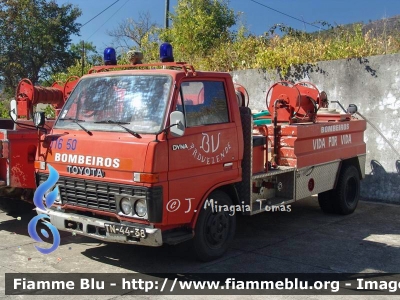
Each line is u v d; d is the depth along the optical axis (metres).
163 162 4.96
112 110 5.56
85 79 6.10
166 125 5.07
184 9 16.91
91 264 5.79
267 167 6.69
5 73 27.14
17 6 27.22
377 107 9.41
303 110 7.90
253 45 12.80
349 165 8.55
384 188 9.45
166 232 5.32
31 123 7.14
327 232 7.36
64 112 6.02
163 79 5.41
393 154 9.27
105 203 5.24
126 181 5.01
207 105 5.64
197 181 5.40
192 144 5.32
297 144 7.00
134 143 4.98
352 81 9.72
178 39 16.45
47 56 28.20
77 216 5.47
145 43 17.91
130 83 5.62
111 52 6.42
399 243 6.80
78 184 5.44
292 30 12.89
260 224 7.84
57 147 5.64
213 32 16.36
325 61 10.09
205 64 13.30
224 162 5.77
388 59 9.19
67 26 28.91
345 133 8.27
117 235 5.13
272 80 11.02
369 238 7.04
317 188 7.60
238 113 6.02
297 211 8.80
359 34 11.24
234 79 11.72
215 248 5.91
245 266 5.78
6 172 6.63
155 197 4.89
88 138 5.40
